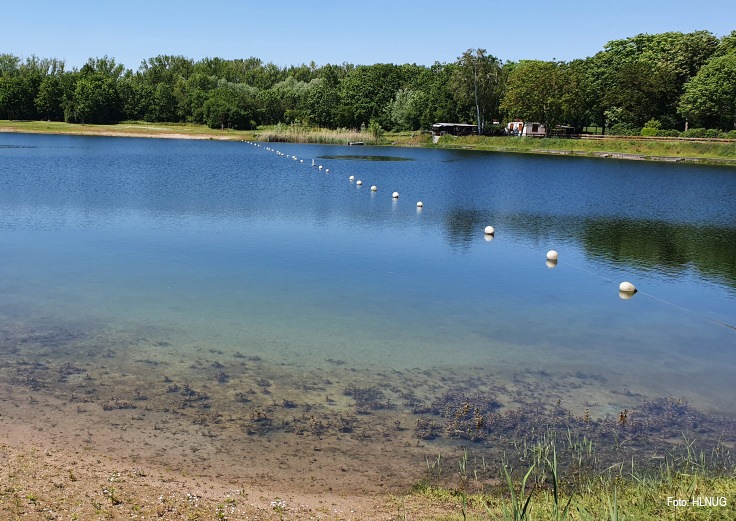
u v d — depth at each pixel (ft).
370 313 58.39
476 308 61.82
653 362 49.32
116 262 73.82
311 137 390.21
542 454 34.06
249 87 532.32
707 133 319.06
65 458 31.17
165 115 480.23
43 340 48.21
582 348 51.85
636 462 33.60
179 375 42.75
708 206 146.82
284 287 65.82
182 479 30.01
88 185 145.69
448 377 44.32
